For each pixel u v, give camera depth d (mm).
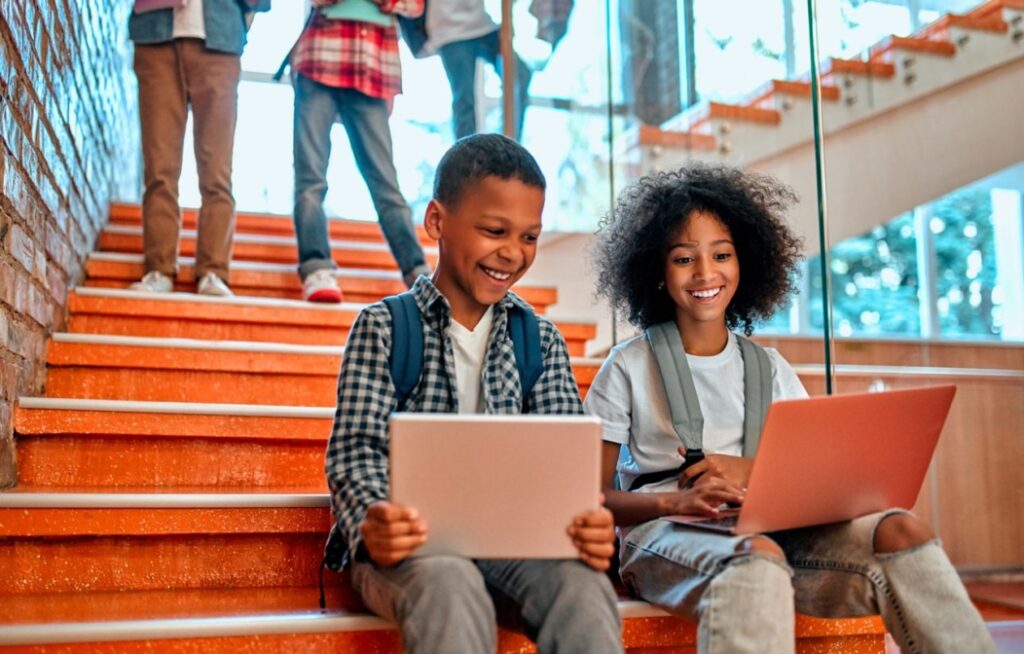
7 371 1695
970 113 1983
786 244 1812
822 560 1376
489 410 1426
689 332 1673
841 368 1898
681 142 2566
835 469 1289
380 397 1383
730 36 2342
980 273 2113
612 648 1151
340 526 1293
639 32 2684
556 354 1521
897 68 2035
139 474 1852
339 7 2686
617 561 1749
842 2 2012
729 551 1267
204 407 1878
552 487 1171
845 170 1980
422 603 1127
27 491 1634
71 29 2217
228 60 2623
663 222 1689
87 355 2104
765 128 2164
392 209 2721
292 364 2248
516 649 1384
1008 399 2045
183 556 1606
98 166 2893
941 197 2053
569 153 2883
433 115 3914
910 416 1314
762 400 1600
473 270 1420
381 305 1448
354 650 1339
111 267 2705
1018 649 1604
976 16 1962
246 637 1303
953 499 1893
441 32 3182
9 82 1594
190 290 2762
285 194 4160
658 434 1592
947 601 1237
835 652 1544
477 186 1405
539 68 3107
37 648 1234
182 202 3963
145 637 1269
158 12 2549
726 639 1187
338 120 2887
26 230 1794
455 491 1162
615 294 1852
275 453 1934
